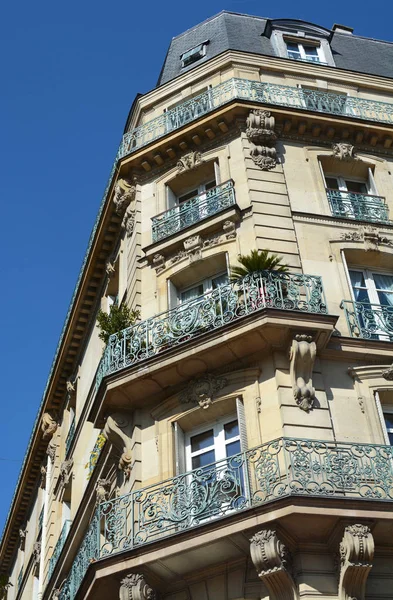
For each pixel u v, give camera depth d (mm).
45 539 29766
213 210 21359
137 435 18188
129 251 23016
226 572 14977
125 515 16172
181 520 15102
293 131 23312
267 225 20266
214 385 17516
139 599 14672
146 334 19016
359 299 20000
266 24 28688
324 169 23281
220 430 17500
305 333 16984
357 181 23578
